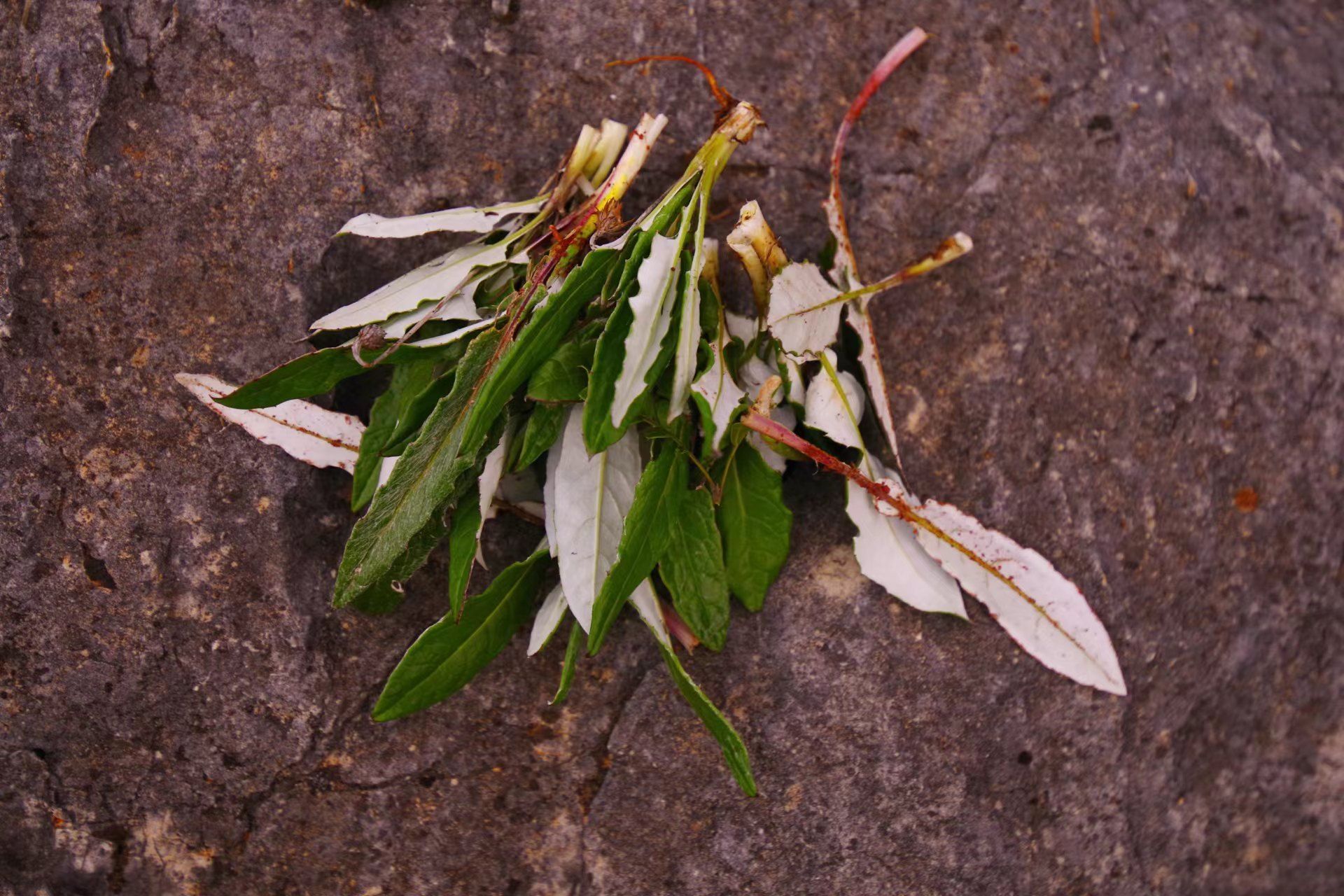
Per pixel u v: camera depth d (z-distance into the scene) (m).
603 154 0.67
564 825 0.68
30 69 0.67
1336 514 0.72
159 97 0.67
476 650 0.65
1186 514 0.70
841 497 0.69
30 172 0.67
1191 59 0.71
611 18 0.68
